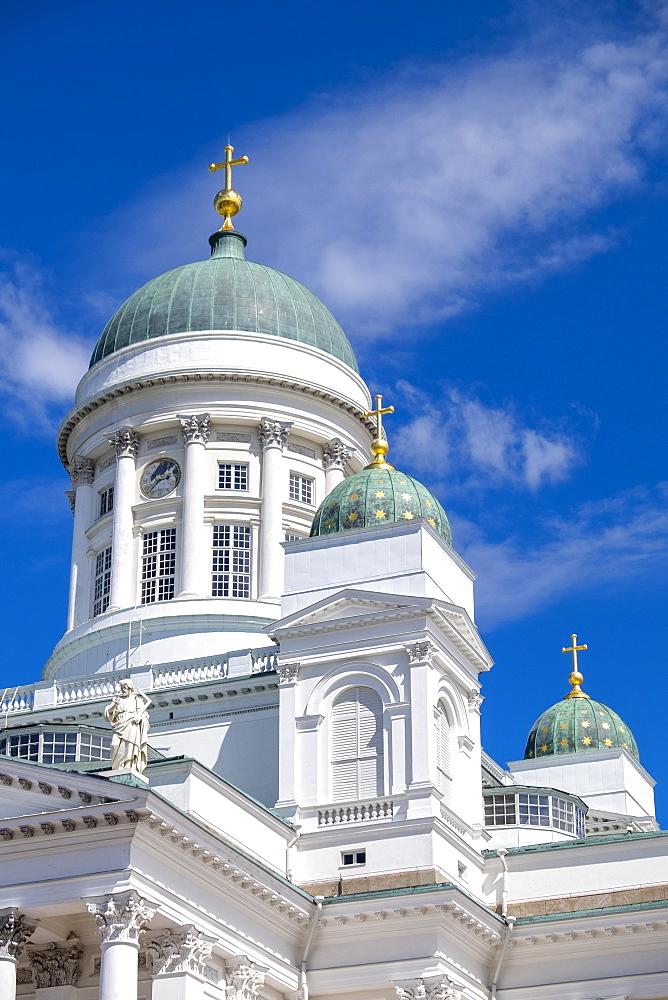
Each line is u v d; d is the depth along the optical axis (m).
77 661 81.94
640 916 61.66
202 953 53.78
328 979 60.03
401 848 61.66
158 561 82.75
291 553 68.38
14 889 52.22
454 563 69.19
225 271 89.56
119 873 51.00
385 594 64.88
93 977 57.31
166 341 85.81
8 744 65.38
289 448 85.69
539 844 67.25
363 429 88.50
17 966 58.09
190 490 82.50
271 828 61.88
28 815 52.38
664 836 64.00
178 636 79.25
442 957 59.03
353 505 68.94
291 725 65.31
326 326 90.44
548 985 62.31
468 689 67.75
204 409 84.06
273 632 66.62
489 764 84.31
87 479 87.25
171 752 70.69
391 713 63.81
